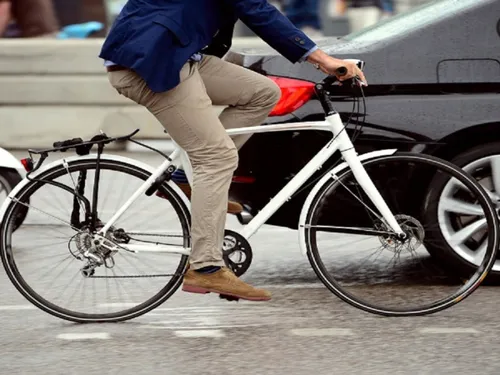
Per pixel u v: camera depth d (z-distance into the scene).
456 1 10.66
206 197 8.96
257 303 10.08
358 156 9.55
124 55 8.63
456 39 10.34
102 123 19.92
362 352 8.54
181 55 8.64
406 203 9.99
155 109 8.88
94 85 19.91
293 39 8.87
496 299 10.11
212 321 9.49
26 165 9.45
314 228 9.63
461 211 10.13
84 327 9.38
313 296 10.31
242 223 10.38
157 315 9.72
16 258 9.56
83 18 26.75
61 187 9.42
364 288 10.04
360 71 8.97
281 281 10.91
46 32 23.75
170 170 9.30
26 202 9.48
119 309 9.50
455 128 10.23
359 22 26.39
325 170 9.83
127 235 9.41
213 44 9.13
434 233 10.16
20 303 10.16
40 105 20.05
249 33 25.20
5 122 20.08
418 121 10.23
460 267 10.27
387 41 10.38
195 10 8.67
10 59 20.00
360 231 9.64
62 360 8.43
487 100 10.25
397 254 9.98
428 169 9.92
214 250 9.10
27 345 8.84
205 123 8.88
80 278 9.53
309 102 10.12
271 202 9.59
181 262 9.45
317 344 8.77
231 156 8.98
